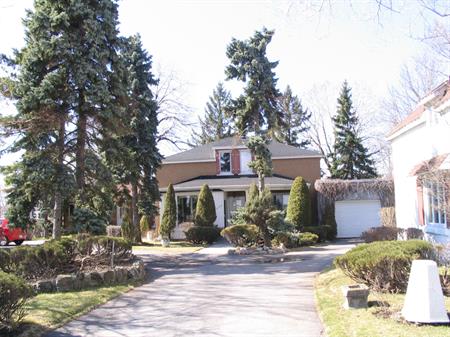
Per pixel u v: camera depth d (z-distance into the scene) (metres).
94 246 14.61
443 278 9.44
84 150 17.47
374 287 9.78
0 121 15.85
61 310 9.27
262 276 14.23
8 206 17.03
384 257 9.51
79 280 11.84
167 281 13.63
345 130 44.22
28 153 16.55
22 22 16.77
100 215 22.12
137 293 11.62
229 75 26.80
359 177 43.88
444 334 6.72
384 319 7.65
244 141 28.44
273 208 23.20
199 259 19.92
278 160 34.12
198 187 31.28
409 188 19.25
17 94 16.30
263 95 26.69
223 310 9.42
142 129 28.05
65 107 16.83
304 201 27.66
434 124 16.14
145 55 28.53
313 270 15.27
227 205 32.50
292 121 53.94
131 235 27.25
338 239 29.86
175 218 28.20
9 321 7.61
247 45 26.61
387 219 24.97
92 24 16.62
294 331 7.72
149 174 28.77
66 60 16.47
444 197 13.21
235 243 23.11
